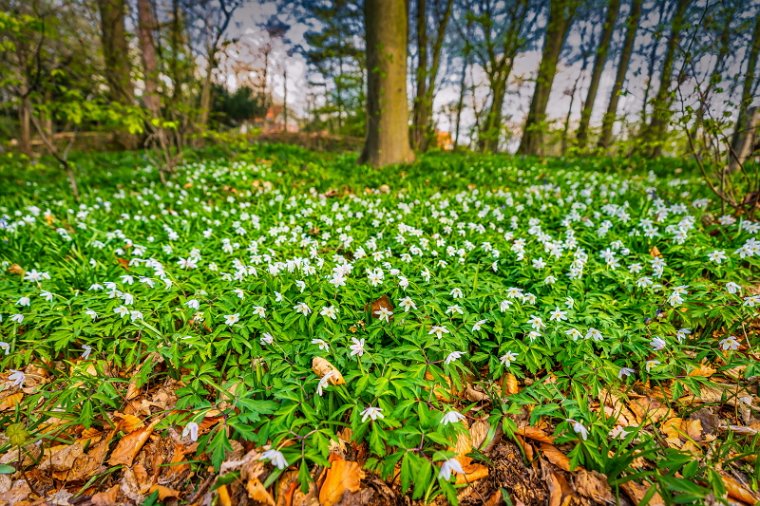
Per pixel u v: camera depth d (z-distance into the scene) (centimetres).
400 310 66
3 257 87
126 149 341
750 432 46
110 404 52
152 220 118
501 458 45
